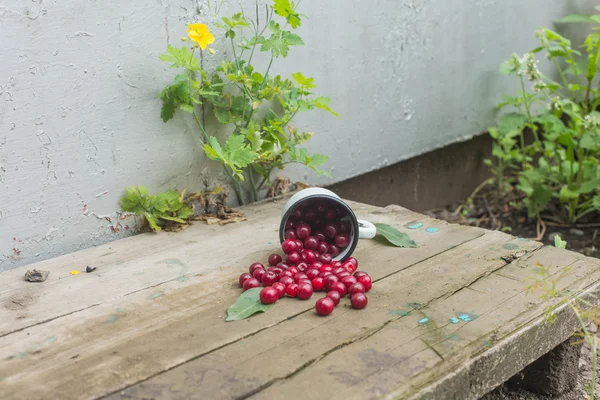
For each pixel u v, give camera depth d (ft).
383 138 5.77
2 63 3.86
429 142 6.16
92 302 3.64
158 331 3.40
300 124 5.16
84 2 4.05
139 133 4.40
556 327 3.61
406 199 6.33
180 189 4.65
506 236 4.31
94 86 4.17
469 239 4.28
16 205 4.04
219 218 4.65
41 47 3.96
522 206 6.67
